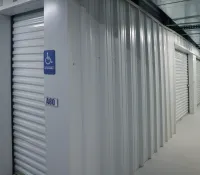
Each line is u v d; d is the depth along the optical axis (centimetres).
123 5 292
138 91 337
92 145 232
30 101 268
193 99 798
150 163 344
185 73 767
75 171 206
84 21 218
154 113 393
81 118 214
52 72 211
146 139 359
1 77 279
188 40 699
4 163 286
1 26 275
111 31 264
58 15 203
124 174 291
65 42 197
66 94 199
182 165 334
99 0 243
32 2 226
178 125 605
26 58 268
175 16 377
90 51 228
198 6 314
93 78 234
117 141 278
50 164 217
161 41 442
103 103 250
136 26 329
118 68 277
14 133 292
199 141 454
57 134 209
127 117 303
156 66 407
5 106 285
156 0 286
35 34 253
